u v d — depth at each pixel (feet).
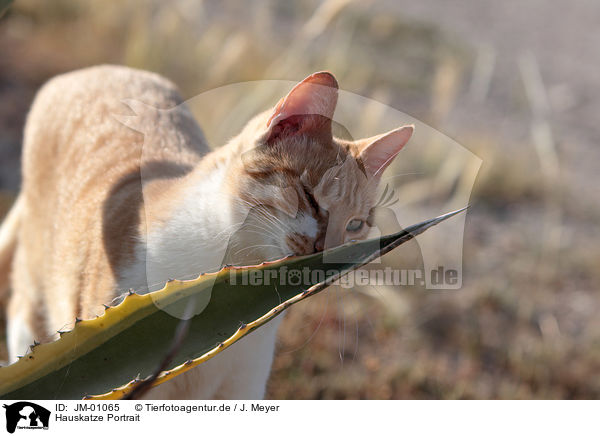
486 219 23.47
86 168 12.50
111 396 7.21
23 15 27.14
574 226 23.97
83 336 7.63
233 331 7.77
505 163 25.93
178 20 26.40
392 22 33.17
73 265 11.61
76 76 14.61
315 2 34.63
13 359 13.78
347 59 25.03
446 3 44.88
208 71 22.94
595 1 51.39
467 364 16.84
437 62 31.37
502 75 35.19
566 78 36.19
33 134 14.34
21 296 13.85
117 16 27.96
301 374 15.28
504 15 44.91
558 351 17.44
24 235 14.07
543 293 19.86
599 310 19.60
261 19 28.09
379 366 16.05
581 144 29.96
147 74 14.84
